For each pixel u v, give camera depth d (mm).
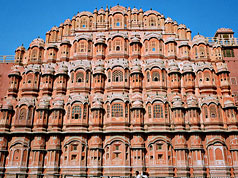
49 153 39531
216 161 38500
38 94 44594
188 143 39812
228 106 41125
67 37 48750
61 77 44438
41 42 48938
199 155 38594
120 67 44375
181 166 37938
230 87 43562
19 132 40594
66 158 39312
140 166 37969
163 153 38875
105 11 50562
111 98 41781
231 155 39062
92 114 41656
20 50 48344
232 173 38125
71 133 40219
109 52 46344
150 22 49469
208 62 45750
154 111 41188
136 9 50594
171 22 49469
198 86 43750
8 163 39656
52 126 41094
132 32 48469
